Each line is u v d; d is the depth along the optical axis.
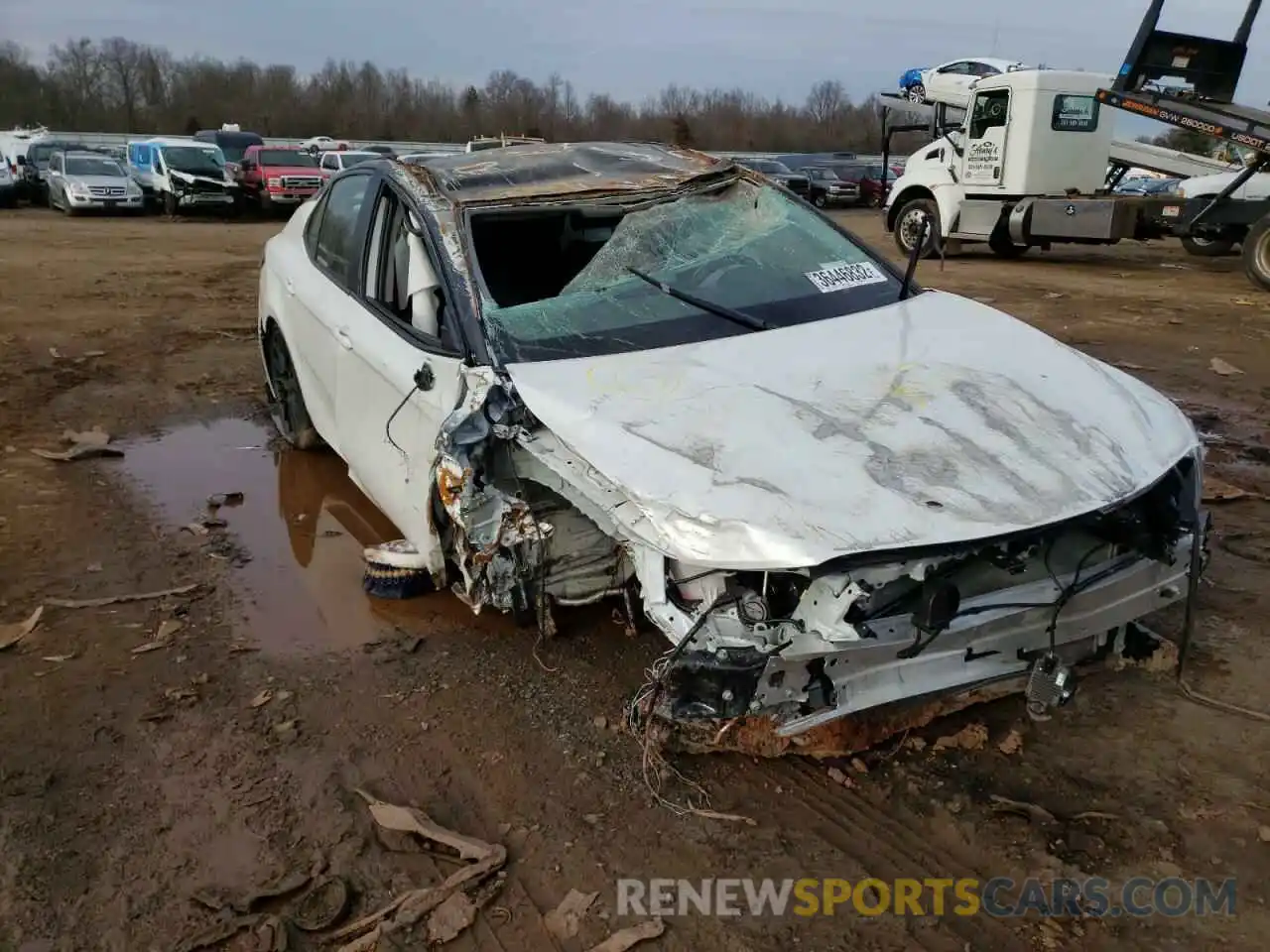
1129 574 3.03
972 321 3.86
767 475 2.72
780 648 2.57
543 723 3.29
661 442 2.88
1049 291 12.12
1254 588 4.11
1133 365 7.98
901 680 2.75
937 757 3.10
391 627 3.94
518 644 3.78
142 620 3.99
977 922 2.50
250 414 6.80
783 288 3.95
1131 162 16.55
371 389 3.97
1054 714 3.28
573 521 3.40
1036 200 14.65
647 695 2.79
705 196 4.29
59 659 3.69
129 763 3.13
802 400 3.11
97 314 10.09
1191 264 15.67
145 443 6.16
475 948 2.45
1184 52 12.48
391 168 4.38
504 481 3.25
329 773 3.08
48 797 2.97
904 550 2.53
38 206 27.28
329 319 4.45
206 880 2.67
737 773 3.04
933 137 17.22
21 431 6.29
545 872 2.68
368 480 4.13
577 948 2.44
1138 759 3.07
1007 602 2.82
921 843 2.76
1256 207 13.02
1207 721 3.24
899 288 4.14
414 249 3.85
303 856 2.74
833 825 2.83
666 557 2.70
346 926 2.52
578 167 4.40
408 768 3.10
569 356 3.43
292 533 4.85
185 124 62.50
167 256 15.58
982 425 3.03
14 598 4.14
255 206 25.88
